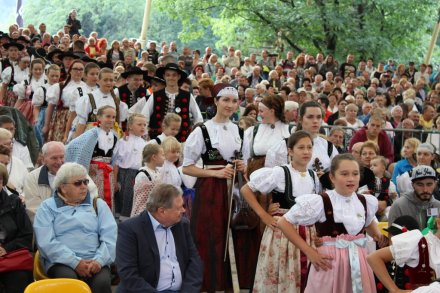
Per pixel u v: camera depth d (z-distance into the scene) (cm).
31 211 718
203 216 699
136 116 885
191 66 2061
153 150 797
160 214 561
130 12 3438
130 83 1065
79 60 1050
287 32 2923
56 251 644
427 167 689
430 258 536
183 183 859
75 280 540
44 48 1864
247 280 713
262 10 2919
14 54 1365
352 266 576
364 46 2873
